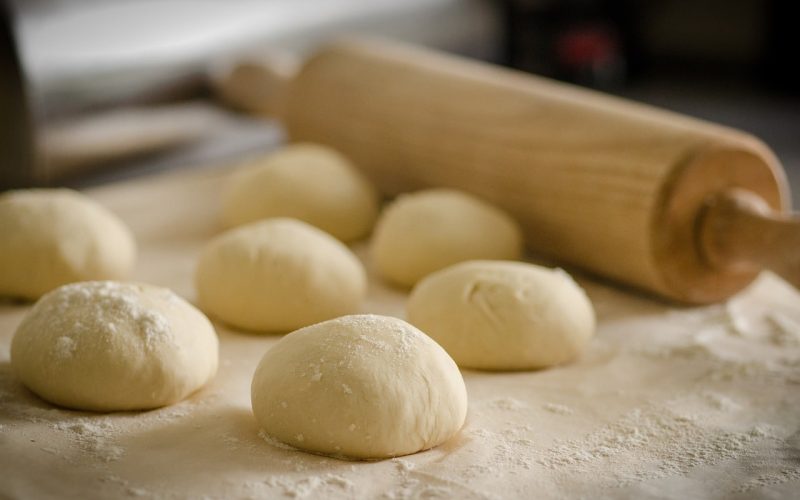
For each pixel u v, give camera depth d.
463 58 0.93
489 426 0.53
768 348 0.59
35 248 0.62
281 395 0.50
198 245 0.70
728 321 0.62
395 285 0.66
